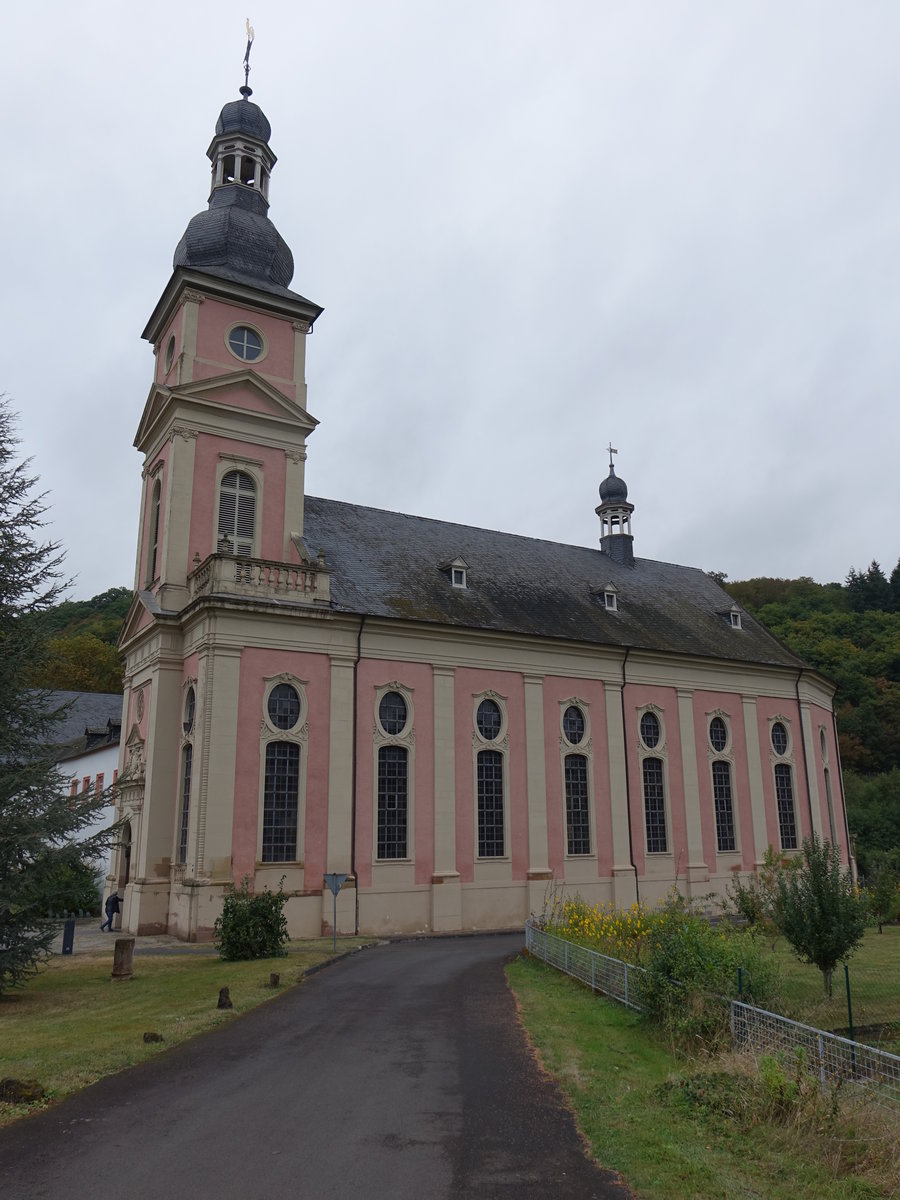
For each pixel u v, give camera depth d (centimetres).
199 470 2958
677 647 3856
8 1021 1398
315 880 2678
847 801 6444
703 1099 945
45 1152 812
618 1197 712
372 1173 759
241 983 1695
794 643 8569
